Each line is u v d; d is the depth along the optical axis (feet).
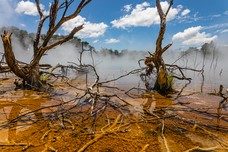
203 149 11.87
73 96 25.89
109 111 18.95
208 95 27.81
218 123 16.40
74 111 18.66
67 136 13.25
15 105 20.76
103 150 11.60
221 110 20.12
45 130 14.29
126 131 14.28
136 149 11.82
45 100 23.31
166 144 12.39
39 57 27.40
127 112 18.92
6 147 11.80
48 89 30.17
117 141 12.73
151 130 14.61
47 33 29.89
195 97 26.43
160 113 18.81
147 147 12.05
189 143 12.79
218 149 12.07
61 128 14.49
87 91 20.42
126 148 11.89
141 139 13.12
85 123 15.58
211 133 14.08
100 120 16.39
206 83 40.68
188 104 22.54
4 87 30.76
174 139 13.30
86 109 19.43
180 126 15.55
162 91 29.84
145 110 19.71
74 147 11.87
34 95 25.84
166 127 15.24
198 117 17.87
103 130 14.20
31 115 17.49
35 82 29.48
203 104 22.57
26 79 29.58
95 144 12.25
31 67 28.12
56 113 17.37
